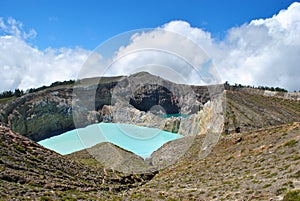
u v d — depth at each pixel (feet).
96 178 87.56
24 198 53.01
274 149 92.89
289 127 112.27
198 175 88.74
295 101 336.70
